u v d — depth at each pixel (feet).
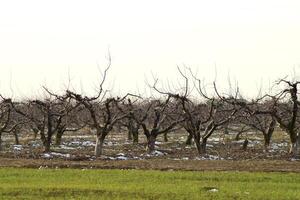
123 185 124.57
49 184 124.67
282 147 256.93
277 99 215.51
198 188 120.78
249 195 113.19
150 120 285.23
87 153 214.48
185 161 183.52
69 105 232.53
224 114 271.28
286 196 112.27
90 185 123.54
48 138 219.82
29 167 160.04
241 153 222.69
